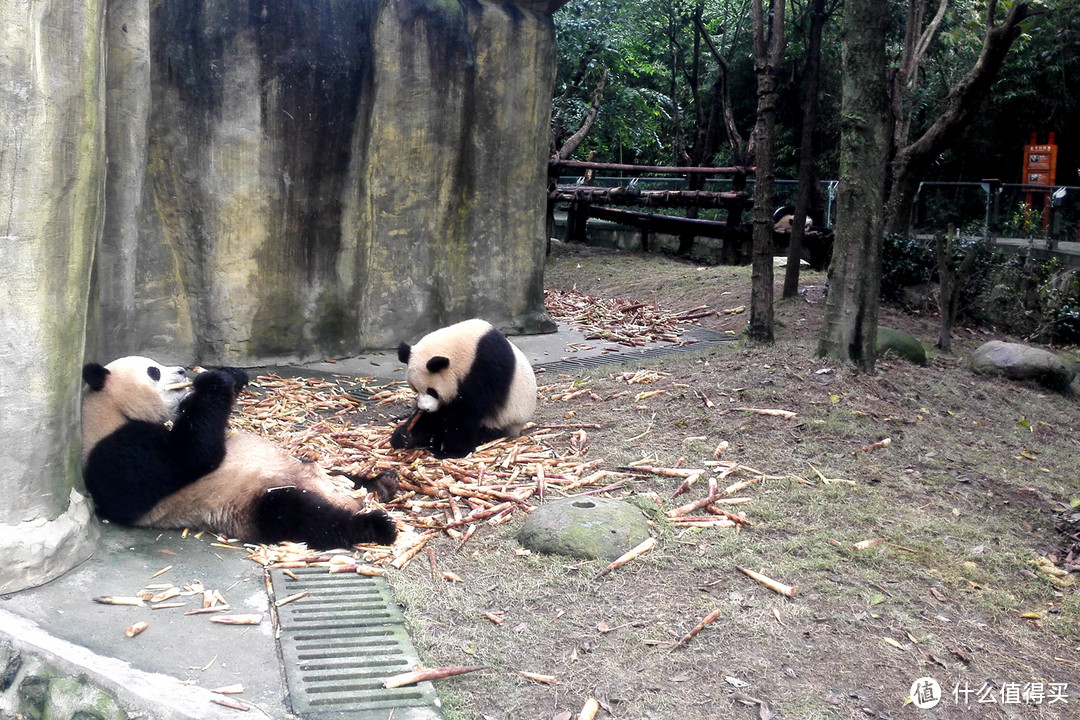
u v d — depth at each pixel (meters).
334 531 4.18
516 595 3.81
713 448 5.82
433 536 4.41
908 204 13.08
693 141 25.86
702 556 4.27
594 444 5.88
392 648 3.32
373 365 8.14
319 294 8.05
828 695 3.19
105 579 3.72
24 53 3.34
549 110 9.52
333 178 7.91
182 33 6.94
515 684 3.16
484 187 9.16
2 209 3.37
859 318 7.48
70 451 3.84
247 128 7.32
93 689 3.00
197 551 4.07
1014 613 3.99
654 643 3.47
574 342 9.54
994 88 20.25
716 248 16.67
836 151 21.73
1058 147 21.98
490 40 8.84
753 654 3.43
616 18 17.80
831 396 6.83
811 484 5.33
